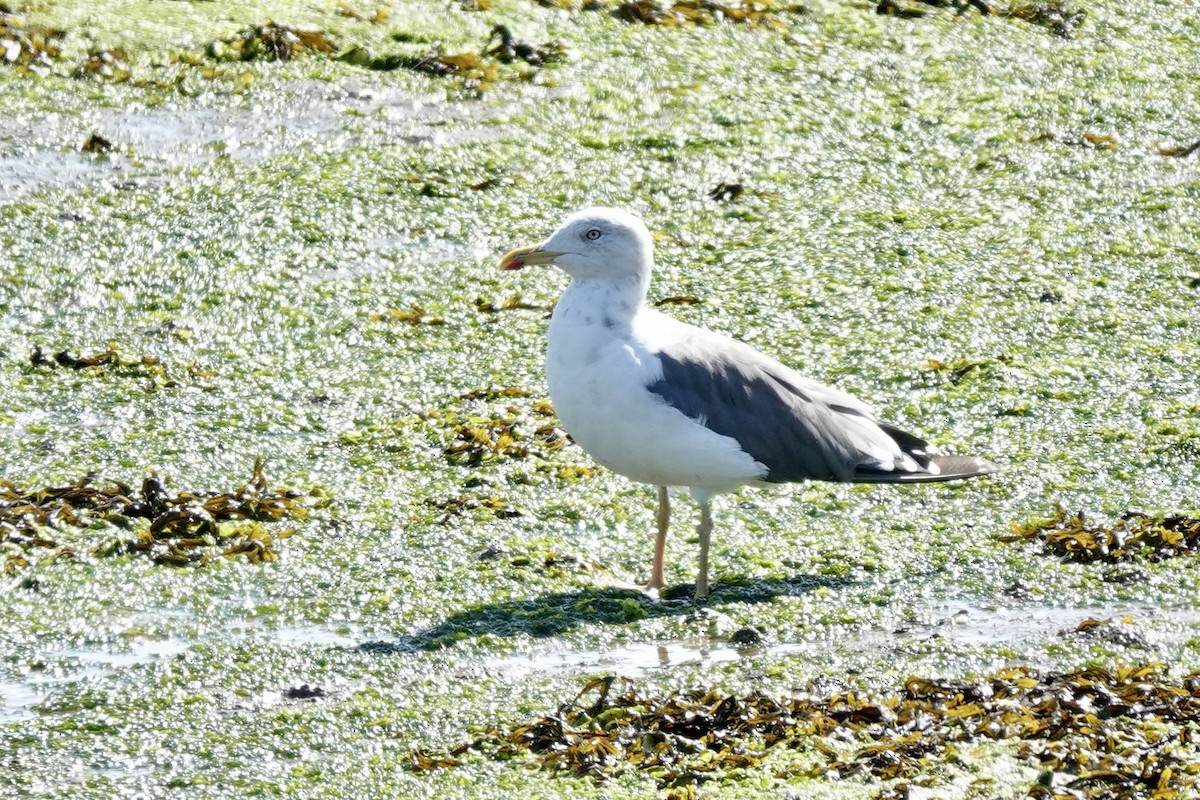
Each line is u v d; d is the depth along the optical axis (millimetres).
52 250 16547
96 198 17531
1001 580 11664
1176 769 8844
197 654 10617
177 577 11594
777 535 12383
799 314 15984
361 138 19141
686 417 11188
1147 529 12078
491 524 12469
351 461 13453
